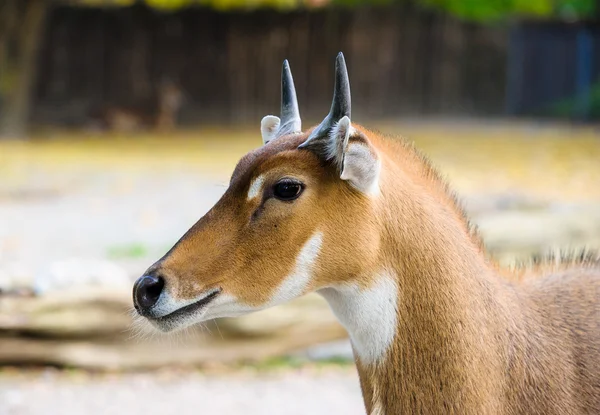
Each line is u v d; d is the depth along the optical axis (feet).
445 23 151.43
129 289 39.55
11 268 45.68
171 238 56.34
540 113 152.46
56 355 38.70
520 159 96.27
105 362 38.99
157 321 18.02
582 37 150.00
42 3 123.24
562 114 149.07
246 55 149.69
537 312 20.36
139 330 21.09
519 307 20.02
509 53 152.97
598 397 19.69
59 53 144.77
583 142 115.14
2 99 124.88
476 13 142.10
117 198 74.08
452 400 18.38
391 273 18.40
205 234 18.12
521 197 60.95
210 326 39.55
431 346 18.40
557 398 19.35
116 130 139.03
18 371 38.63
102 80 146.72
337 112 17.79
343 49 150.30
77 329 38.63
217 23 148.56
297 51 149.79
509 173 84.69
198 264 17.92
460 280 18.67
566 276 21.59
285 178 17.83
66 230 59.72
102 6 144.56
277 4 144.56
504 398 19.07
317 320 40.09
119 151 109.91
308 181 17.85
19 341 38.50
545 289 21.04
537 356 19.52
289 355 40.37
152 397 36.45
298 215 17.87
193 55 148.97
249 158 18.52
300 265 18.01
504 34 152.35
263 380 38.37
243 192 18.17
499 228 46.14
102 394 36.65
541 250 45.11
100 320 38.78
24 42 123.65
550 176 82.64
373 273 18.28
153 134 133.69
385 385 18.66
